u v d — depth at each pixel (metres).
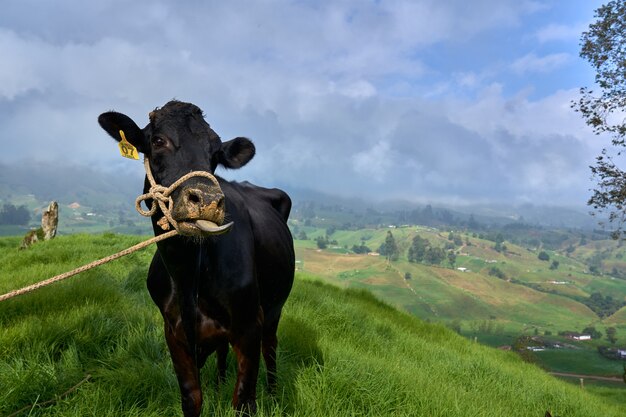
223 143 4.20
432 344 12.66
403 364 8.18
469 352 14.71
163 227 3.52
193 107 3.94
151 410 4.69
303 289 12.56
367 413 5.38
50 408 4.64
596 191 20.17
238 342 4.15
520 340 55.97
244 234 4.43
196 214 3.18
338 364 6.06
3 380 4.85
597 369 120.25
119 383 5.10
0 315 6.82
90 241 19.73
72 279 9.34
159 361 5.91
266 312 5.14
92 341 6.20
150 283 4.35
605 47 19.19
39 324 6.24
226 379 5.42
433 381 7.39
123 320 6.96
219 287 3.98
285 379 5.68
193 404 4.02
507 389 9.53
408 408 5.62
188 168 3.62
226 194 4.68
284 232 5.64
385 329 11.78
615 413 12.84
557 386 13.09
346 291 18.30
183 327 3.94
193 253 3.77
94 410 4.45
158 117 3.81
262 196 6.15
